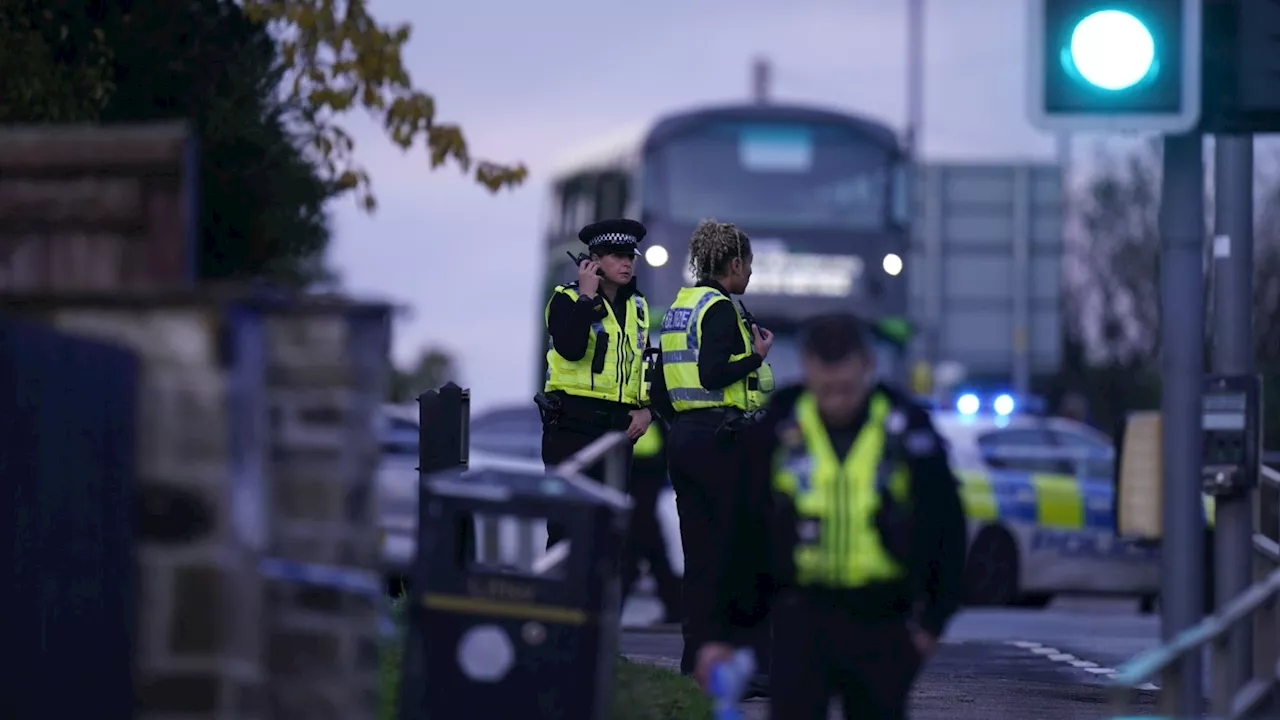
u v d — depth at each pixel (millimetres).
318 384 21875
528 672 23469
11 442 19922
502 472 23844
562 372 38250
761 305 92375
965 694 41031
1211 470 31344
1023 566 76062
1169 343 26953
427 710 23547
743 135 93812
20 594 20344
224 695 21281
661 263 92500
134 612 21250
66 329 21297
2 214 22312
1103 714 37531
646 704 30812
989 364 133000
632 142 95562
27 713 20375
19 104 43375
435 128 46281
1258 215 164625
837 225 93500
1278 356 159500
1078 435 77688
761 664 31688
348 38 45344
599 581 23484
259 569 21672
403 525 69938
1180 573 26828
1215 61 26953
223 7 52438
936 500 22422
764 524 22859
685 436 36469
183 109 51562
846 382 22250
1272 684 28156
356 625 22047
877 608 22531
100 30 46750
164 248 22188
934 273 132875
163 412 21250
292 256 56906
